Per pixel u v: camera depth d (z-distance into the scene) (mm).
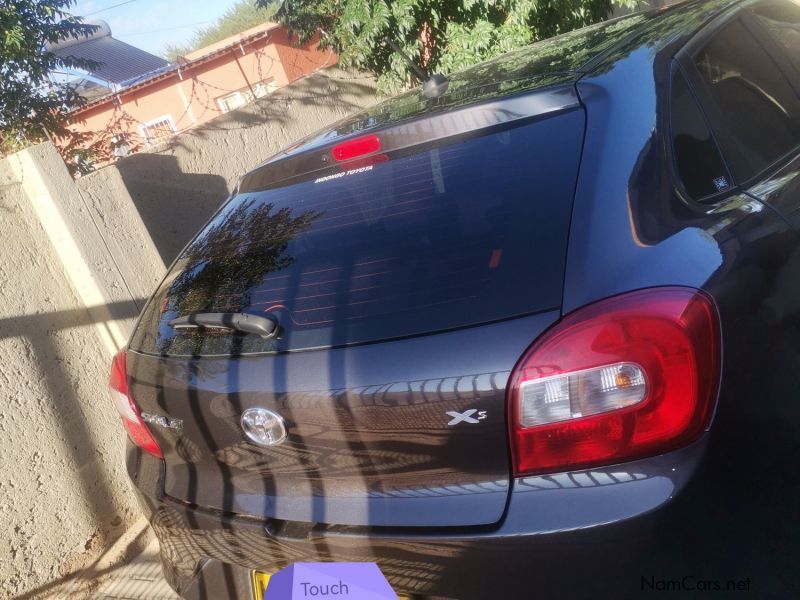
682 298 1772
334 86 7875
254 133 6492
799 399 2082
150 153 5305
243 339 2146
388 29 6953
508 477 1805
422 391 1814
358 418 1901
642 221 1931
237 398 2066
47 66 6574
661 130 2230
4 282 3643
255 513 2148
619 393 1714
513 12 6633
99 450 3895
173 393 2232
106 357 4004
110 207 4145
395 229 2164
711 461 1754
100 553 3771
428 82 2916
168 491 2389
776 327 2090
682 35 2713
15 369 3584
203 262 2551
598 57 2541
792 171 2652
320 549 2012
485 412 1777
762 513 1832
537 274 1847
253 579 2229
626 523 1688
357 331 1956
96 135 7004
